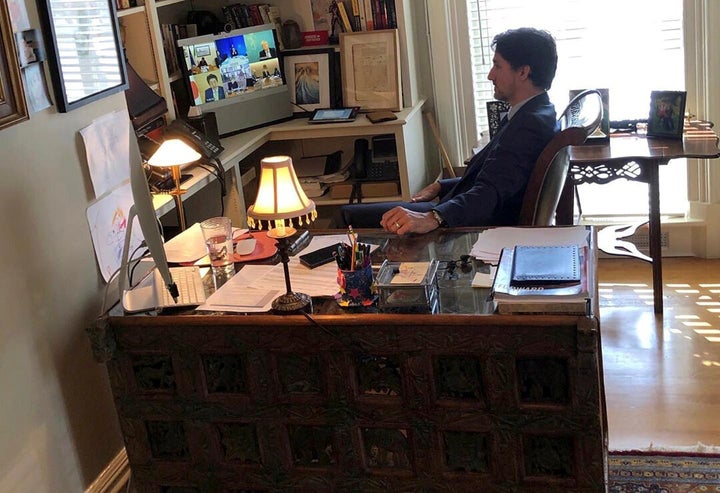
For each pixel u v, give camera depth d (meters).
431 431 2.08
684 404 2.95
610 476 2.59
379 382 2.08
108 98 2.57
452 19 4.21
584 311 1.90
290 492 2.23
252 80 4.07
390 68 4.07
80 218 2.41
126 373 2.21
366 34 4.09
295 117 4.27
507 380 1.98
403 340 2.00
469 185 3.09
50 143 2.29
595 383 1.92
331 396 2.10
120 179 2.62
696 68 3.92
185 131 3.49
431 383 2.03
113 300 2.56
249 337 2.09
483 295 2.08
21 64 2.14
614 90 4.10
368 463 2.17
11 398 2.14
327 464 2.20
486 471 2.09
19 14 2.14
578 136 2.62
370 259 2.31
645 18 3.98
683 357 3.27
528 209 2.72
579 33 4.08
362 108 4.16
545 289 1.94
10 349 2.14
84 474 2.44
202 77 3.91
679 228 4.17
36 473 2.23
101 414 2.52
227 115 4.00
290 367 2.11
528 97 2.94
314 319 2.03
